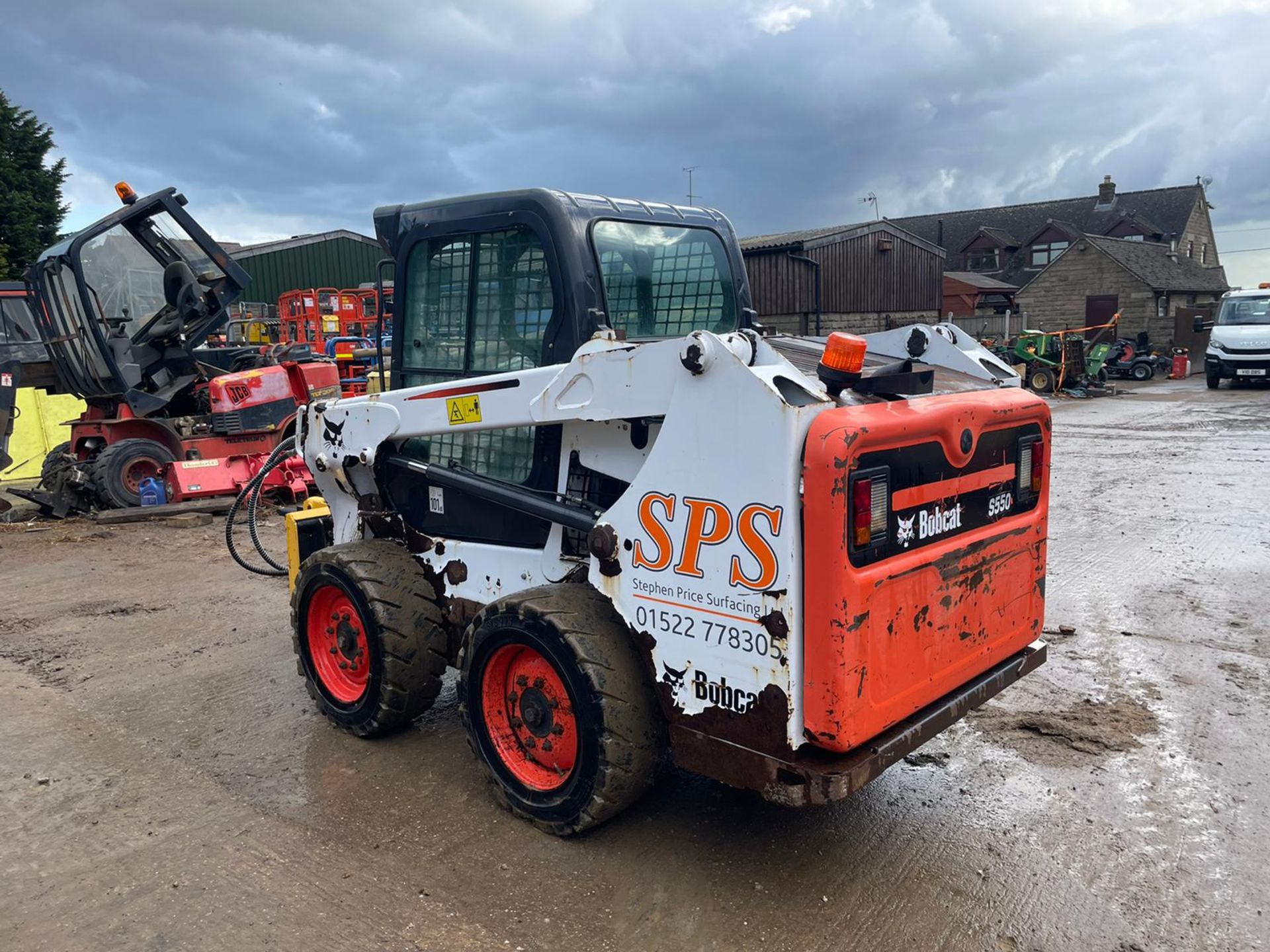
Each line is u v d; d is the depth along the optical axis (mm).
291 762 3914
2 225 27531
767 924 2779
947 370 3611
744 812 3434
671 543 2830
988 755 3871
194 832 3365
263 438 9953
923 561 2785
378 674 3883
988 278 37969
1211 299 35625
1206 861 3096
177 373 10453
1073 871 3043
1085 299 33031
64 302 9680
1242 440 13133
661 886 2977
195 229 9875
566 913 2848
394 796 3600
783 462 2518
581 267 3348
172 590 6723
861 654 2582
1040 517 3439
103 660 5242
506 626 3197
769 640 2619
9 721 4398
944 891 2939
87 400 10406
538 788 3283
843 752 2650
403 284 4016
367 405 3992
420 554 4086
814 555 2521
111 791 3689
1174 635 5262
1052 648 5082
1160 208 42125
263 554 5391
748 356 2641
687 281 3881
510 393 3336
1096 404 19516
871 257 23312
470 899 2926
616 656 3002
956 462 2930
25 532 8930
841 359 2646
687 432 2742
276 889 3006
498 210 3547
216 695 4680
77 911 2912
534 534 3623
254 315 17125
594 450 3285
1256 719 4172
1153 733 4055
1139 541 7371
